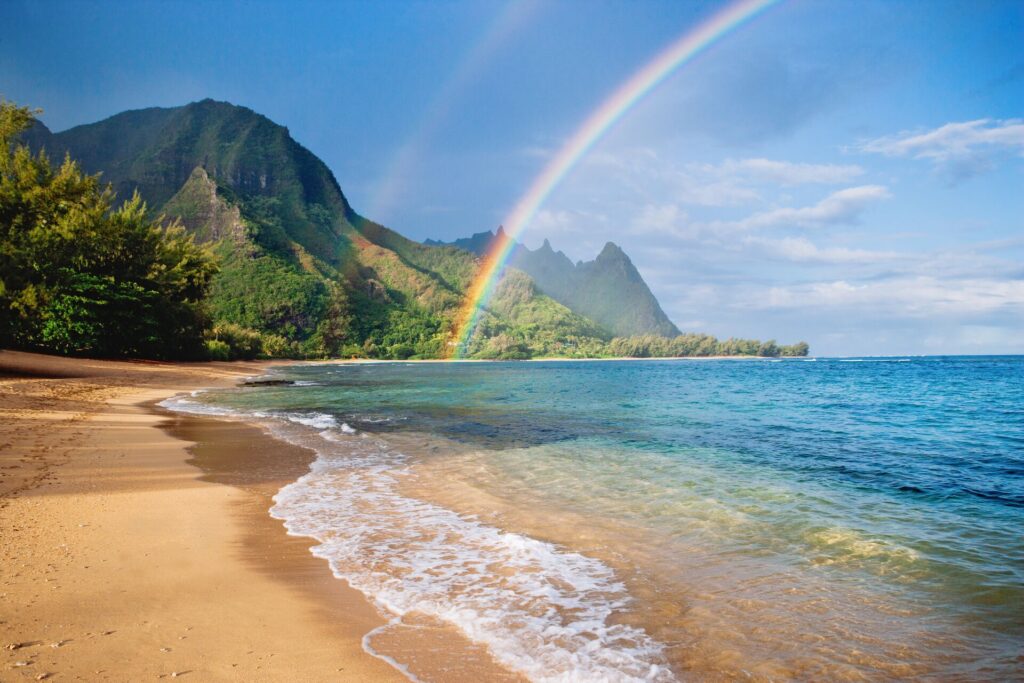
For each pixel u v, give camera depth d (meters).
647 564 6.79
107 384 33.22
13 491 8.98
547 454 14.48
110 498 8.98
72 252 47.62
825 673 4.41
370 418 22.44
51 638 4.48
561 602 5.68
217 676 4.04
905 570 6.64
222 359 85.19
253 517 8.52
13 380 29.05
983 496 10.35
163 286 59.00
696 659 4.60
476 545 7.40
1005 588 6.11
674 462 13.52
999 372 86.75
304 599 5.58
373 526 8.19
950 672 4.45
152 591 5.57
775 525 8.41
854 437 18.25
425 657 4.51
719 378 69.94
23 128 47.50
